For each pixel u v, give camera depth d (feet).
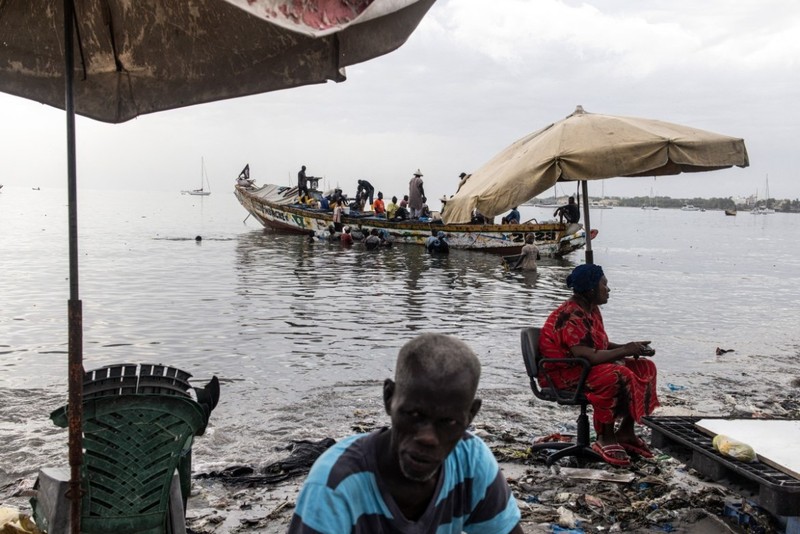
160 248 98.48
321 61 11.01
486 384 29.04
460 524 6.96
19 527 12.28
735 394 27.91
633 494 17.71
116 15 12.53
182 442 12.09
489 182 20.97
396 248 103.55
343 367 32.04
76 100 13.16
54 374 30.42
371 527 6.36
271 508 16.84
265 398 26.66
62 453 20.63
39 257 83.20
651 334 42.09
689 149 19.44
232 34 11.64
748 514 15.51
